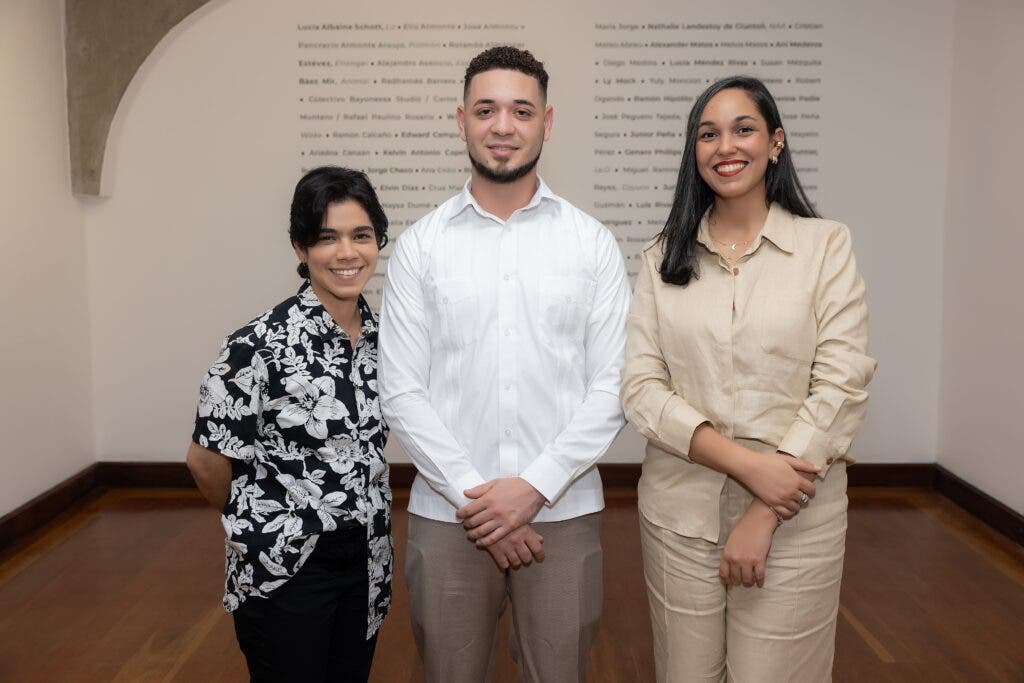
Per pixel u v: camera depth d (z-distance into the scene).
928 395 5.27
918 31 4.98
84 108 4.94
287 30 4.98
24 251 4.49
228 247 5.16
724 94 1.88
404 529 4.56
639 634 3.34
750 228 1.94
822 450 1.75
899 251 5.16
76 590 3.73
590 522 2.10
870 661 3.13
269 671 1.84
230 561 1.86
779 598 1.82
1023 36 4.29
